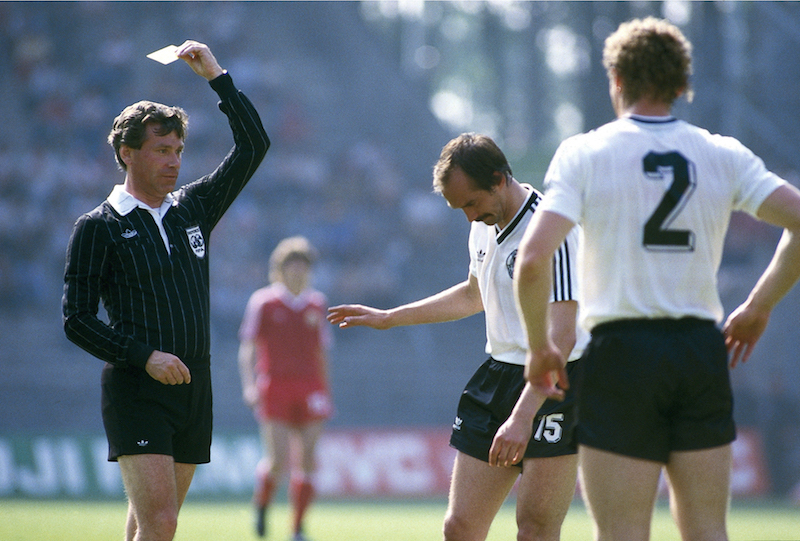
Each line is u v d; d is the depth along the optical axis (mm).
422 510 43812
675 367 11250
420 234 83250
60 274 73875
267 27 101250
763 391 61188
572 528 34031
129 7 93688
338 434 53250
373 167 85812
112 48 86188
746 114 74250
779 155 73438
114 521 34000
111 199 15539
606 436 11336
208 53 16672
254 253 75750
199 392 15547
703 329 11516
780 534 31312
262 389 30734
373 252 78688
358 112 97938
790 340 62562
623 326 11484
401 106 99000
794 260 11758
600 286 11672
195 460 15633
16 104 85875
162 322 15188
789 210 11586
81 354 68938
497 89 117562
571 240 14445
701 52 75688
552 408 14969
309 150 87250
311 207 80125
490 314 15578
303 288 31531
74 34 91375
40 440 50094
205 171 80625
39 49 87938
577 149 11758
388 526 34281
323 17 103375
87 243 15039
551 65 117750
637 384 11273
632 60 11875
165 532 14445
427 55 126875
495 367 15625
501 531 32688
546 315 11414
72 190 77188
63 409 65000
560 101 120438
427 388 69188
